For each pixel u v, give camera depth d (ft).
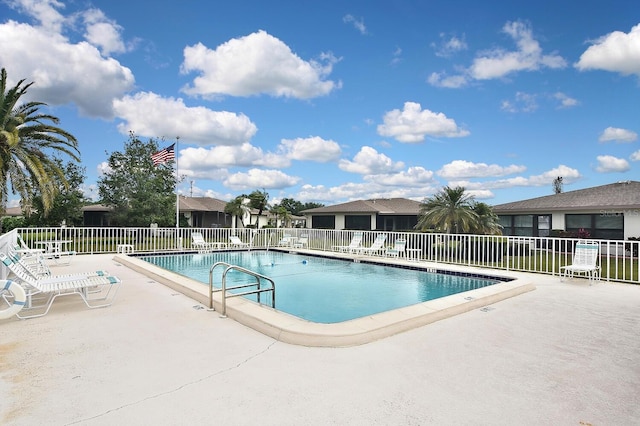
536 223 69.26
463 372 11.80
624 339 15.16
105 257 45.42
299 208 225.97
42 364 12.06
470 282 33.86
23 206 54.49
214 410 9.32
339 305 26.71
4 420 8.72
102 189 85.10
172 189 101.91
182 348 13.70
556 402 9.93
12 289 16.49
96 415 9.00
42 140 57.11
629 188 65.87
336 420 8.93
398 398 10.05
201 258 53.16
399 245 45.91
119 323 16.80
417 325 16.75
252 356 12.99
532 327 16.79
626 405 9.81
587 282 28.50
